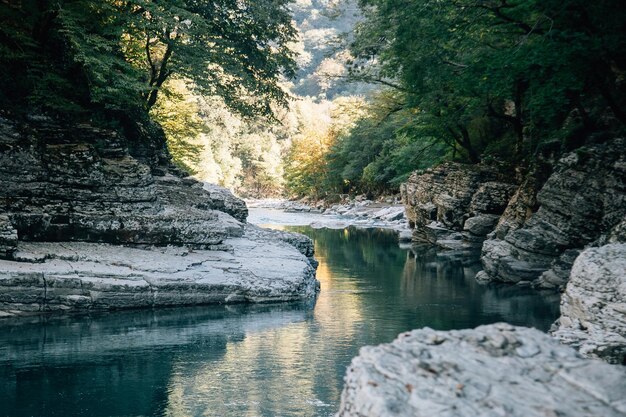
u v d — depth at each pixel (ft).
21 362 37.58
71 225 55.93
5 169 54.13
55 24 69.31
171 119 134.10
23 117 58.65
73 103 64.34
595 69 66.23
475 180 111.45
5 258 50.34
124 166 60.75
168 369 36.63
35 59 64.54
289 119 362.94
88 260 53.42
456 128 120.78
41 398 31.45
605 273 36.65
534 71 69.77
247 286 57.41
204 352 40.42
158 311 52.60
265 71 100.22
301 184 302.45
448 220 113.80
